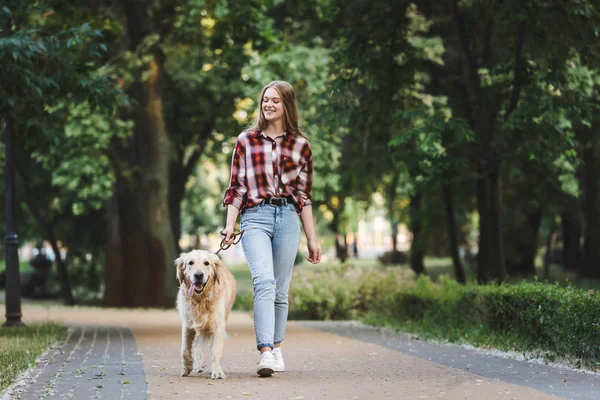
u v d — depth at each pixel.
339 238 52.66
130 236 27.22
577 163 15.82
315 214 42.94
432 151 15.06
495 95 17.48
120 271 27.25
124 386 7.52
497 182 16.11
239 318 19.91
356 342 12.73
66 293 32.88
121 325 17.06
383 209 50.69
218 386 7.44
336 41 18.03
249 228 8.12
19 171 29.52
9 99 13.62
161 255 26.52
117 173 26.78
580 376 8.33
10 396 7.03
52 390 7.33
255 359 9.96
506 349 11.12
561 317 10.05
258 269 8.00
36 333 13.73
